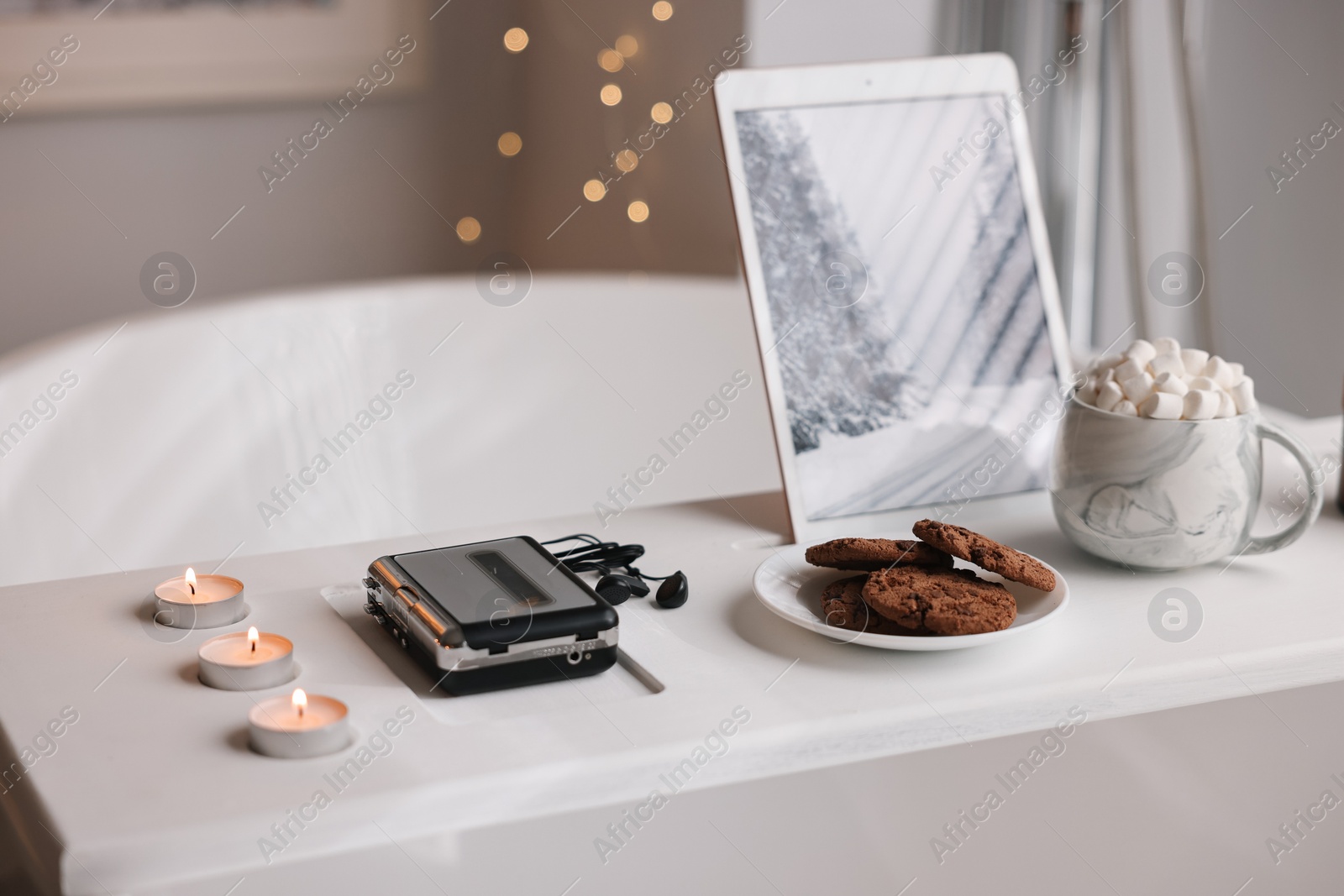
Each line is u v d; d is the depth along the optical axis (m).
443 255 2.38
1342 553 0.81
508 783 0.55
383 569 0.69
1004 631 0.64
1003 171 0.90
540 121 2.36
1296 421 1.04
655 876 0.61
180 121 2.05
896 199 0.87
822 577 0.75
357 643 0.68
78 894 0.49
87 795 0.53
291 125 2.16
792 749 0.59
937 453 0.87
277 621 0.71
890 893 0.69
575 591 0.66
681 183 2.05
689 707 0.61
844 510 0.84
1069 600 0.74
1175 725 0.72
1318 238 1.47
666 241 2.11
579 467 1.66
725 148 0.83
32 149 1.94
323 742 0.56
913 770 0.66
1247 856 0.77
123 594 0.74
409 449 1.54
